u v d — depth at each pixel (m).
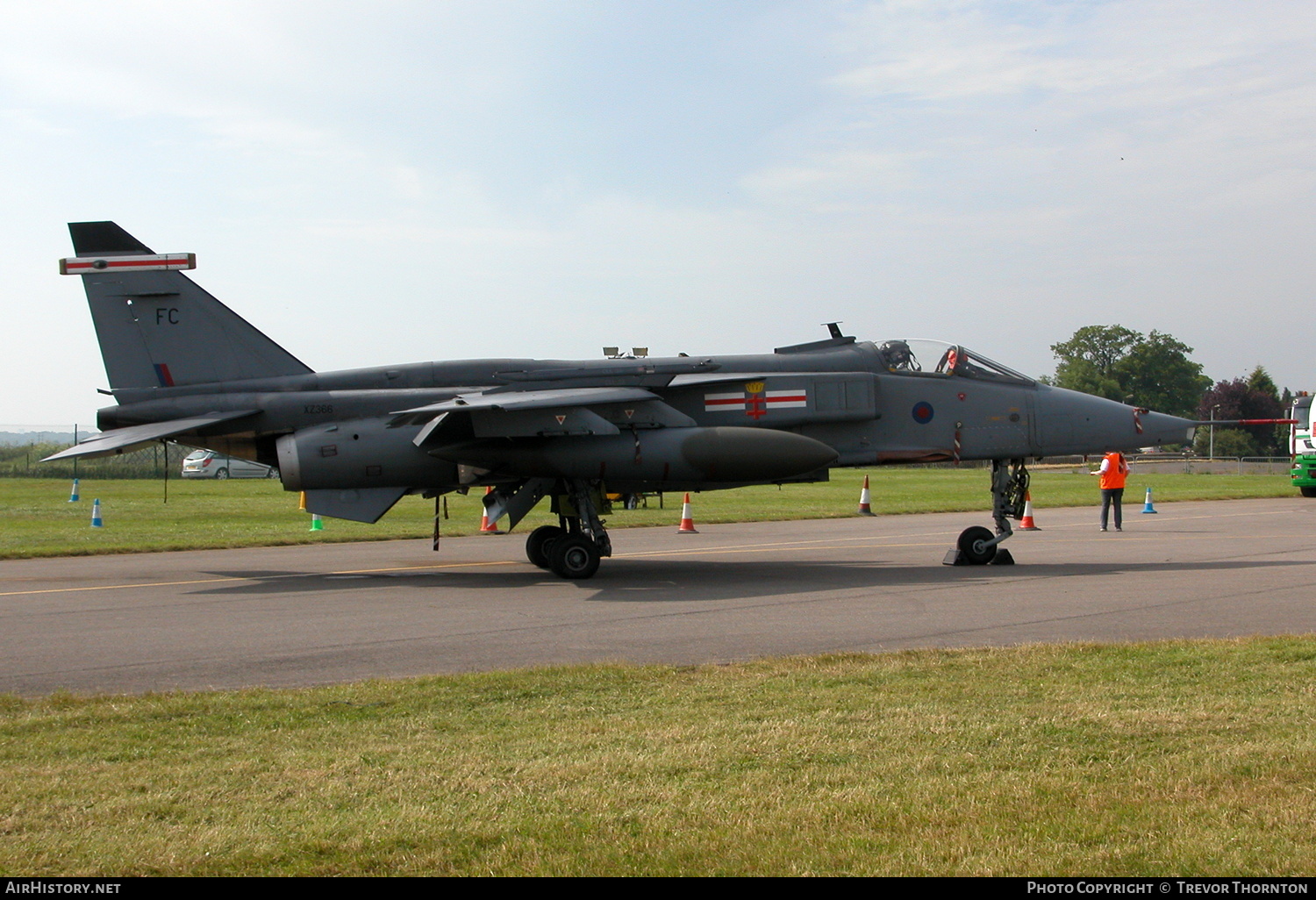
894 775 5.17
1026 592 12.30
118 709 6.74
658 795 4.92
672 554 17.62
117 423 15.84
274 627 10.38
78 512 28.48
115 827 4.62
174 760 5.64
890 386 15.53
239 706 6.82
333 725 6.37
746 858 4.18
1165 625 9.90
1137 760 5.35
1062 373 114.62
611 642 9.37
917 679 7.34
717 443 14.12
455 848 4.34
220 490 42.22
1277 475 57.69
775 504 31.27
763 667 7.87
